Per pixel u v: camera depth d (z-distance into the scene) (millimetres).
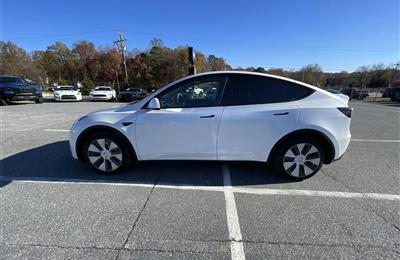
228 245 2238
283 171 3604
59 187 3363
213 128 3457
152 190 3301
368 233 2432
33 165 4184
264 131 3453
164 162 4277
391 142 6199
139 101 3711
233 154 3533
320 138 3535
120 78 54812
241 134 3469
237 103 3500
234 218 2666
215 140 3494
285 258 2084
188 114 3469
